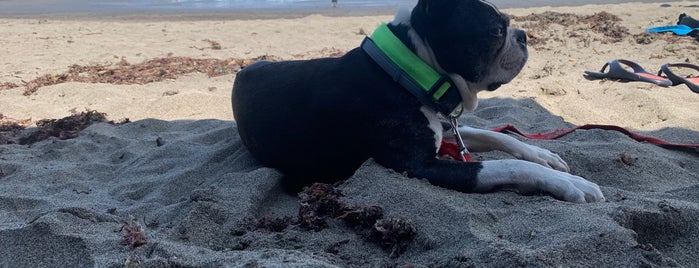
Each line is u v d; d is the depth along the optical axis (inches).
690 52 104.6
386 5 182.5
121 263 39.3
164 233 44.2
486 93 83.0
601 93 81.0
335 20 146.8
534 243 39.6
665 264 37.7
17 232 43.4
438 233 41.6
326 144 50.8
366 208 43.7
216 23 148.6
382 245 42.0
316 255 40.8
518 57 50.7
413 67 48.6
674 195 47.1
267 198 49.9
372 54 49.9
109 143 69.9
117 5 200.8
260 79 55.2
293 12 172.2
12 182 59.2
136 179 58.9
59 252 41.6
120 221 46.2
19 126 76.7
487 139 55.8
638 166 55.4
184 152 63.2
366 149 49.9
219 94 85.1
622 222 41.0
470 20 48.4
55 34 135.0
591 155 56.5
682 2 161.9
